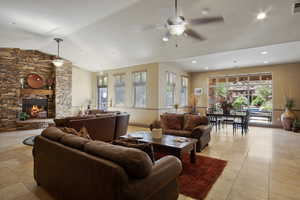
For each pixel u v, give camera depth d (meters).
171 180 1.78
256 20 3.72
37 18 4.16
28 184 2.36
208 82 8.95
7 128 6.10
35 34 5.21
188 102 9.20
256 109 7.72
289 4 3.19
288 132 5.99
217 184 2.38
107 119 4.75
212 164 3.06
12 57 6.30
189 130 4.21
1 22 4.28
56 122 3.87
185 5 3.54
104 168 1.36
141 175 1.38
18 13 3.88
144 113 7.20
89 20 4.41
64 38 5.74
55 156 1.92
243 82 8.09
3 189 2.23
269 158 3.39
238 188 2.27
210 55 5.86
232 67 7.96
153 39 5.18
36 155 2.30
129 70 7.79
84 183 1.54
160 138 3.35
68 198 1.76
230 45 4.88
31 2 3.45
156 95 6.81
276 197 2.07
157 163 1.70
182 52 5.76
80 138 1.91
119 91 8.25
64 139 1.96
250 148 4.06
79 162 1.59
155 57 6.41
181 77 8.56
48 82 7.45
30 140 4.67
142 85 7.35
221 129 6.58
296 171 2.80
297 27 3.75
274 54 5.75
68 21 4.38
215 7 3.51
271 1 3.20
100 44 6.02
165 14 3.90
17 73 6.41
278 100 7.02
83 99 9.12
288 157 3.45
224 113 6.25
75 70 8.74
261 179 2.52
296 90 6.67
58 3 3.53
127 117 5.54
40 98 7.19
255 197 2.07
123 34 5.11
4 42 5.62
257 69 7.53
